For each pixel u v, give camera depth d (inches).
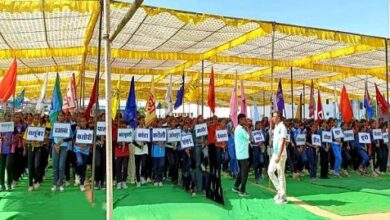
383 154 544.1
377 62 588.1
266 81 776.3
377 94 634.2
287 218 285.6
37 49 458.3
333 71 625.0
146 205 321.1
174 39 439.2
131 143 421.1
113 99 622.2
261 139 463.8
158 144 420.5
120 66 634.8
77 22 362.6
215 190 340.2
